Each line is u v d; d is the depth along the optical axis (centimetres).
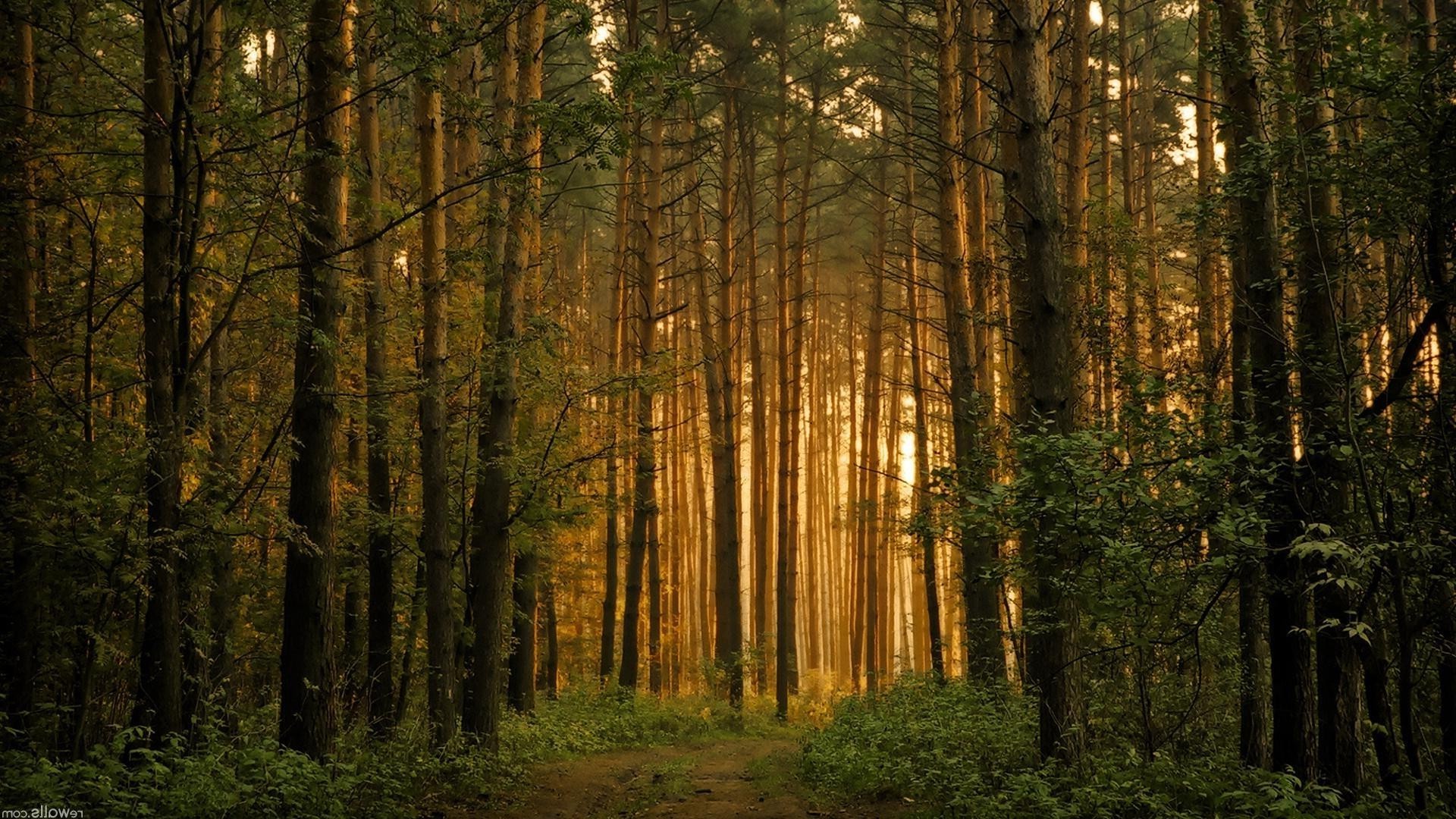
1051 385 884
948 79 1673
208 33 1023
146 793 649
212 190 952
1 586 909
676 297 3478
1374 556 624
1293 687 832
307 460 938
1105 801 752
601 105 907
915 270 3041
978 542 1341
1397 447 720
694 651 3803
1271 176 766
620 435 1752
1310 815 638
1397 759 758
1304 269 808
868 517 2338
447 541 1239
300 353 955
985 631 1513
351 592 1536
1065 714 862
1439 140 665
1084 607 745
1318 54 790
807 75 2870
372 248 1323
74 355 1052
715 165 3384
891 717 1415
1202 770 824
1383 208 703
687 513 3834
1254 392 800
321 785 823
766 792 1142
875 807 995
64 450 891
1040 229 897
